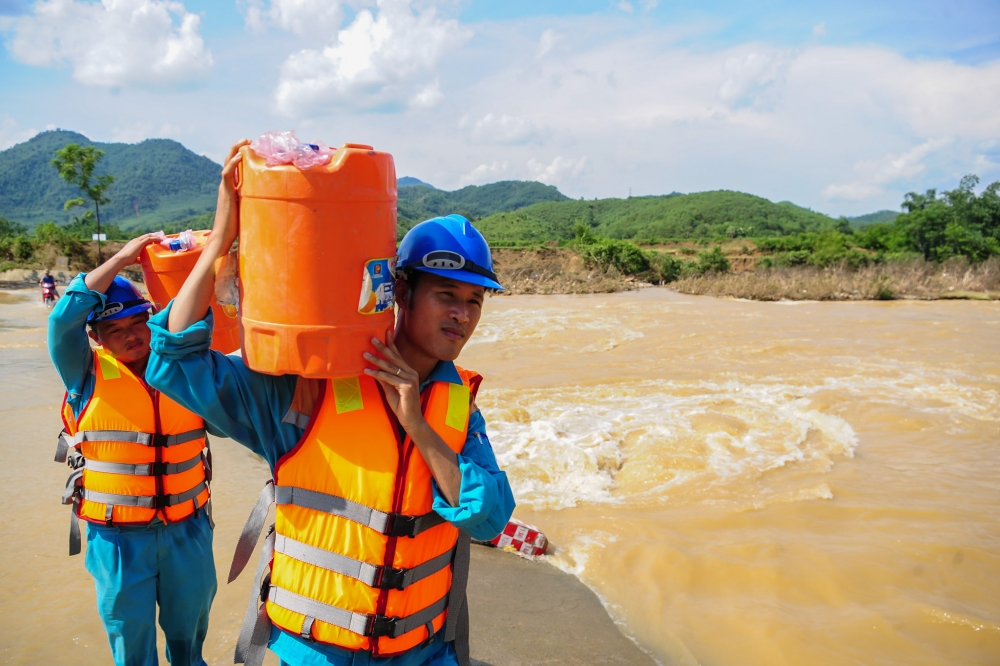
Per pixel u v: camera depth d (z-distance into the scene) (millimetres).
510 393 9906
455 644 2141
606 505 6074
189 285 1791
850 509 5930
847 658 3898
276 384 1927
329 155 1668
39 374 11031
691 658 3887
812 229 139250
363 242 1679
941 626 4246
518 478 6613
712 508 5941
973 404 9500
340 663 1855
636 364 12266
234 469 6746
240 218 1733
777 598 4551
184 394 1823
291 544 1893
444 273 1867
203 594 3293
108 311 3037
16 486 6152
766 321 18594
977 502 6137
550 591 4656
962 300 26516
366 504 1844
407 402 1765
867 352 13383
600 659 3875
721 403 9359
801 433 8102
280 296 1673
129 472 3074
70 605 4234
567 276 33188
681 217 146375
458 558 2068
